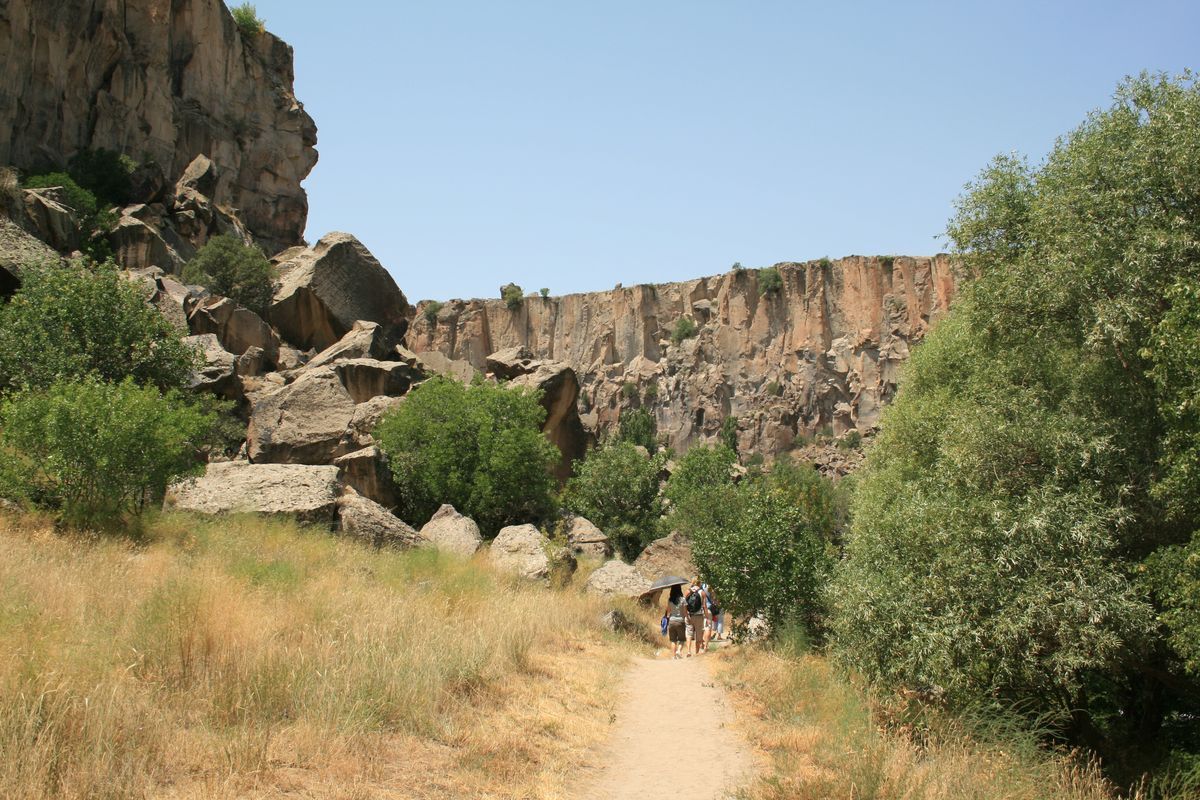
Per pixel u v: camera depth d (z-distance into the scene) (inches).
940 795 322.0
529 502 1339.8
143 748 274.7
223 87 2645.2
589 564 1181.7
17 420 676.7
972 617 462.3
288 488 872.3
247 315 1617.9
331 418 1294.3
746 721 467.5
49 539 564.4
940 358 755.4
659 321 5876.0
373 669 382.6
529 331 6131.9
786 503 776.3
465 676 438.6
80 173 1993.1
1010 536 472.4
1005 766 357.1
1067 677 448.5
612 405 5620.1
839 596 539.5
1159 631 470.6
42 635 325.7
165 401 775.1
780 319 5447.8
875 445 801.6
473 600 627.8
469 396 1355.8
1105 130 547.5
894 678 478.6
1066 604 440.1
